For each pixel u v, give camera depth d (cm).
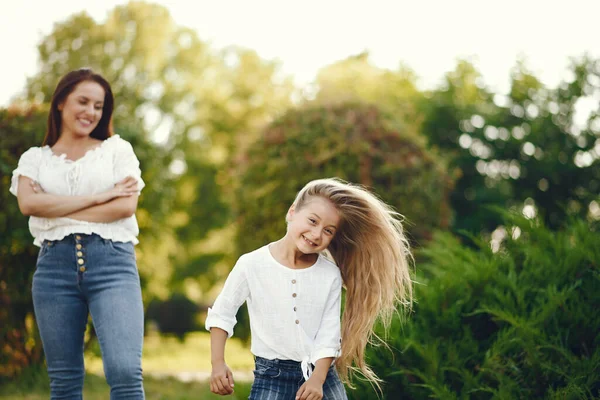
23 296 743
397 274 372
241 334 1188
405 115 1292
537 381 377
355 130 876
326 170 866
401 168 867
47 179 381
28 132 710
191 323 2183
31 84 1834
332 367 346
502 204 1402
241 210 916
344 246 371
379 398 400
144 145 822
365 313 366
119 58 1964
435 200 886
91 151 389
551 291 397
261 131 934
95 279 367
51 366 369
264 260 347
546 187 1415
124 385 354
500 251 463
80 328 372
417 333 411
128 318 362
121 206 375
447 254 485
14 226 708
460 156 1427
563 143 1420
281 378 338
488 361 385
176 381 812
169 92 2052
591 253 418
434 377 390
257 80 2211
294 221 346
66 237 369
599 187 1397
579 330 391
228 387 333
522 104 1457
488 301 417
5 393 691
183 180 2070
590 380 365
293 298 341
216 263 2112
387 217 365
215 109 2158
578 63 1443
